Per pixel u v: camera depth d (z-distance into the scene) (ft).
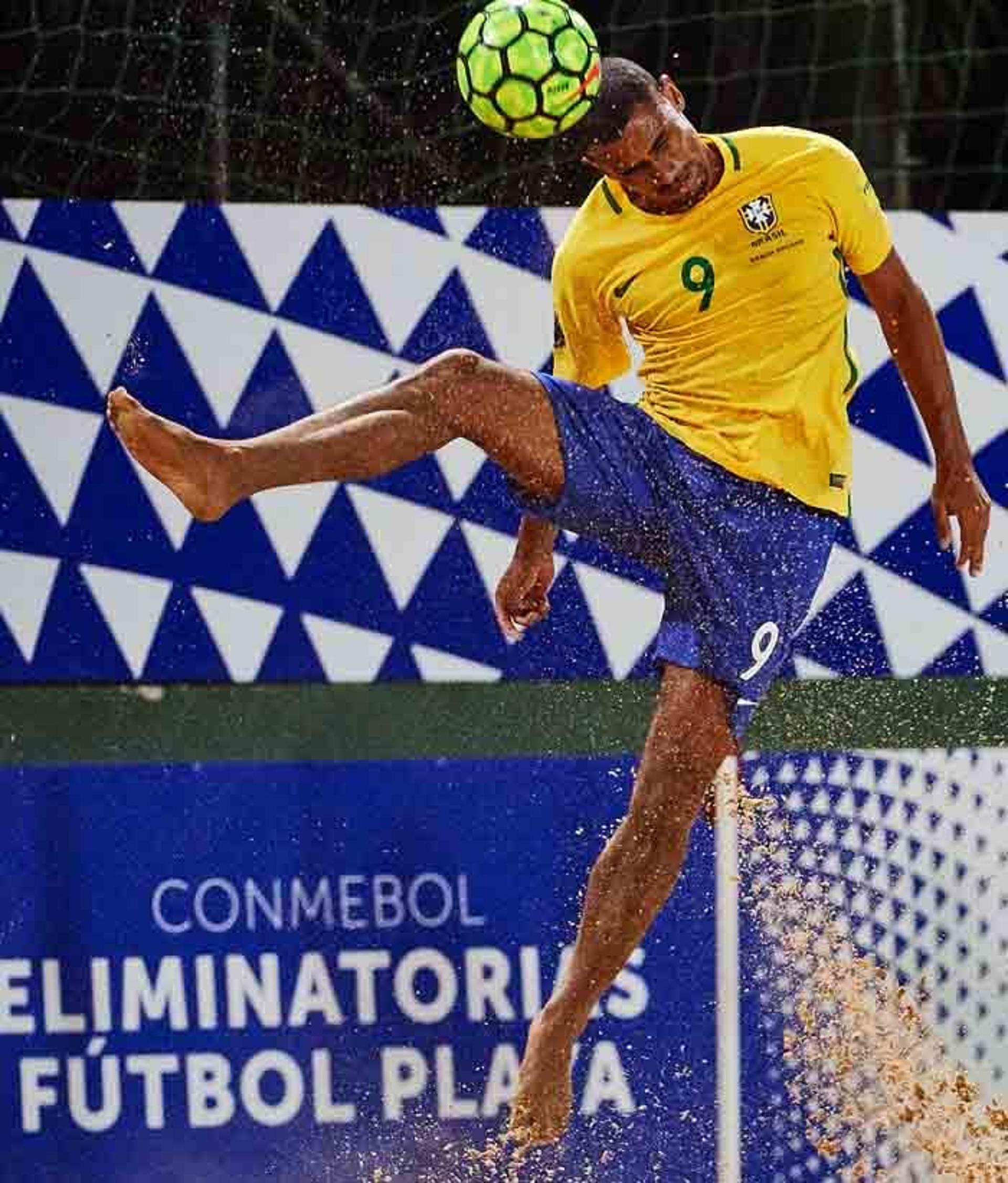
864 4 54.34
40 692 52.75
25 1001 52.70
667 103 43.70
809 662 55.01
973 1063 55.42
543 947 53.83
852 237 45.88
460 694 53.83
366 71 53.83
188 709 53.16
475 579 53.83
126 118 53.16
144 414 38.68
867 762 55.16
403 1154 53.47
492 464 53.62
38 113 52.95
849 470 46.78
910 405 54.80
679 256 44.88
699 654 45.80
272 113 53.62
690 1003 54.39
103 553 52.85
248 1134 53.16
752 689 46.50
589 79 39.91
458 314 53.52
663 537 45.11
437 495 53.62
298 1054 53.31
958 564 49.44
